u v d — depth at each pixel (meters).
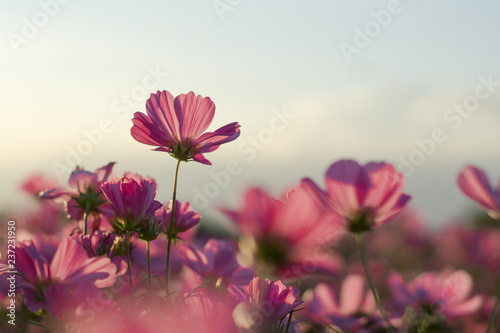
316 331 0.99
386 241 2.27
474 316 1.15
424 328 0.97
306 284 1.10
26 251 0.79
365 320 0.98
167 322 0.72
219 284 0.84
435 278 1.07
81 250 0.79
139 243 0.95
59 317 0.76
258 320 0.72
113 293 0.86
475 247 2.02
